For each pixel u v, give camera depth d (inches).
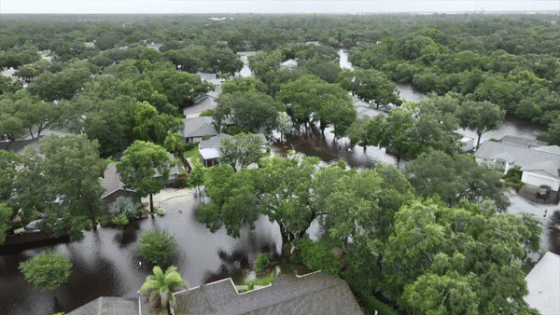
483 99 4638.3
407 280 1480.1
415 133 2930.6
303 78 4266.7
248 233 2347.4
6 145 3179.1
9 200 2085.4
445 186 2042.3
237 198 1931.6
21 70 5497.1
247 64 7721.5
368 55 6988.2
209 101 4439.0
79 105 3356.3
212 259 2101.4
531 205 2642.7
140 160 2364.7
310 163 2071.9
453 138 3073.3
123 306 1561.3
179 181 2925.7
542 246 2153.1
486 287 1235.2
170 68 5098.4
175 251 2166.6
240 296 1651.1
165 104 4077.3
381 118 3267.7
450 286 1212.5
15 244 2219.5
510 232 1293.1
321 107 3767.2
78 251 2171.5
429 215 1413.6
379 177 1786.4
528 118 4436.5
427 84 5502.0
